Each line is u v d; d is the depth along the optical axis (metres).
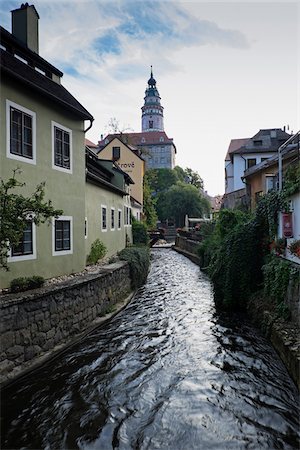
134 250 19.14
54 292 8.38
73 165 12.06
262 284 11.45
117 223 20.97
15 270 9.07
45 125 10.43
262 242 12.13
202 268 22.50
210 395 6.48
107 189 18.44
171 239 56.12
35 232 9.90
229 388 6.71
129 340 9.34
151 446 5.10
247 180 24.12
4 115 8.67
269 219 11.53
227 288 12.32
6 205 6.80
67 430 5.44
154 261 29.47
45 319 8.02
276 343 8.17
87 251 14.79
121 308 12.55
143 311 12.53
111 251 19.19
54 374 7.26
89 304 10.44
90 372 7.38
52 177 10.74
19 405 6.11
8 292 8.07
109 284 12.38
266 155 32.53
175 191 63.84
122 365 7.73
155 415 5.85
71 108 11.46
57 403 6.16
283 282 9.23
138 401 6.27
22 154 9.38
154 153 102.19
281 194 10.89
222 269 12.84
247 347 8.73
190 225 58.31
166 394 6.52
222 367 7.62
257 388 6.70
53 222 10.76
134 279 16.22
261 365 7.67
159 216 66.00
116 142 39.31
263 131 34.78
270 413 5.91
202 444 5.15
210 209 65.44
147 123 121.75
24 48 11.17
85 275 11.41
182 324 10.81
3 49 10.44
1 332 6.64
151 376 7.22
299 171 9.99
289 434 5.39
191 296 15.22
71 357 8.16
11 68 9.00
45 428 5.47
